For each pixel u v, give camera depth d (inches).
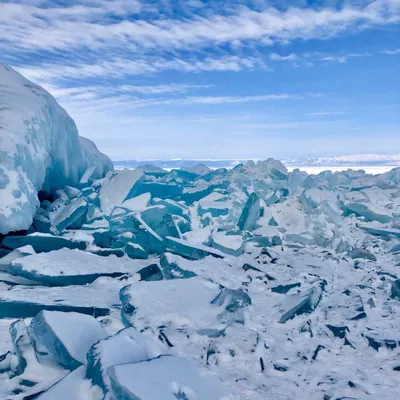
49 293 209.9
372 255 336.8
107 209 431.8
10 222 259.6
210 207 446.0
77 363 124.1
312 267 303.7
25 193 278.1
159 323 171.2
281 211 446.6
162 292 198.5
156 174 630.5
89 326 139.8
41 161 321.4
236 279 259.0
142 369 107.7
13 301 187.8
